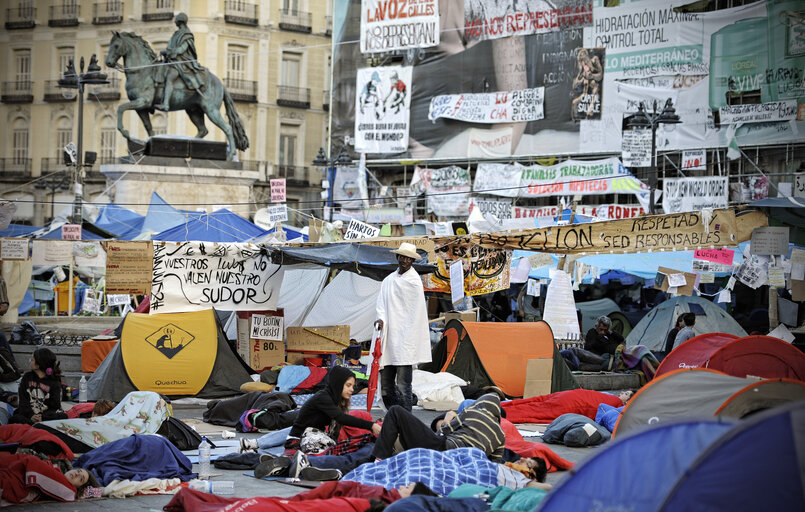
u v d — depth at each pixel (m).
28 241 14.38
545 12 40.06
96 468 8.14
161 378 13.89
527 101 40.53
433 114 42.59
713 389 7.34
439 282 16.22
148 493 7.73
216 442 10.39
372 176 43.50
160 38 56.47
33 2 59.12
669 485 4.39
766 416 4.29
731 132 36.28
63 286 26.81
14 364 13.71
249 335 15.30
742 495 4.27
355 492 6.79
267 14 56.69
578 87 39.38
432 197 41.94
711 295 24.92
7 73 59.69
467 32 41.94
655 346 22.52
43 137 59.03
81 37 58.53
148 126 34.44
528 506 6.21
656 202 36.62
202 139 34.62
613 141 38.59
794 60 35.44
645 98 37.91
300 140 58.03
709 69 36.75
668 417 7.45
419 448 7.58
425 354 12.07
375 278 14.84
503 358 15.06
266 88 56.78
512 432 9.73
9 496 7.18
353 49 45.00
